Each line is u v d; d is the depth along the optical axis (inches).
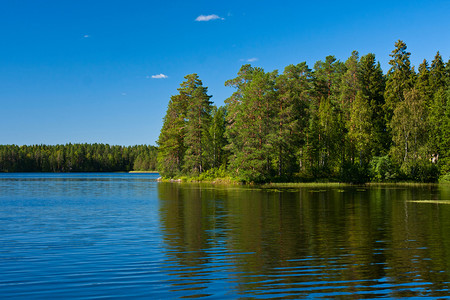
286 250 523.8
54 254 502.6
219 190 1846.7
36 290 361.1
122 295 347.9
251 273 416.2
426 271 420.5
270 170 2586.1
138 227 724.0
